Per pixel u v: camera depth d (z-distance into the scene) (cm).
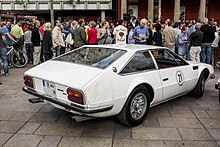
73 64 433
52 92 396
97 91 361
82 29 915
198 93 592
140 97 431
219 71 977
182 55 1027
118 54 434
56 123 441
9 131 408
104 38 990
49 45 918
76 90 352
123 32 880
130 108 413
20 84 734
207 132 409
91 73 379
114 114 398
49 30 918
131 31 1023
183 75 524
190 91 585
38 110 507
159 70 466
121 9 2378
